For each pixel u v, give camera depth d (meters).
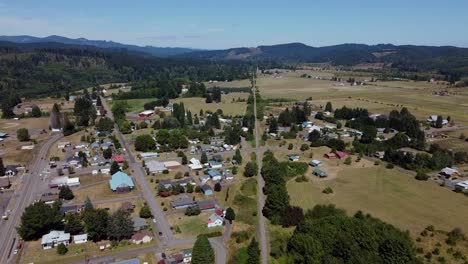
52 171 136.38
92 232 87.44
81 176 131.88
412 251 78.56
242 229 94.50
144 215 98.81
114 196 114.62
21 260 80.38
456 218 99.06
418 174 129.25
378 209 104.19
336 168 140.88
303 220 94.50
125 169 138.75
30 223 87.00
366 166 143.50
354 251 78.12
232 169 137.88
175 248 84.94
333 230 84.75
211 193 116.94
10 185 123.12
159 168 136.12
